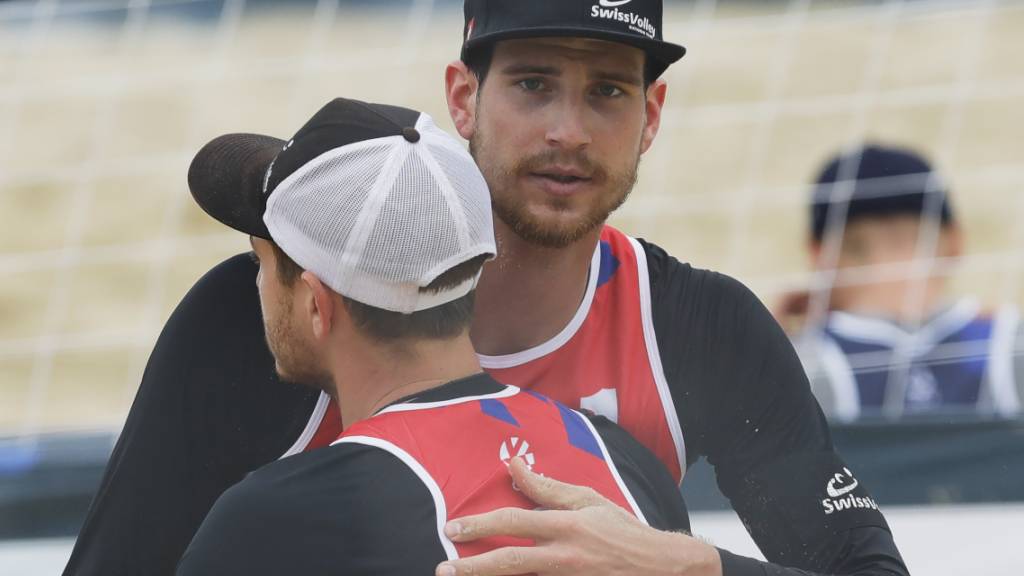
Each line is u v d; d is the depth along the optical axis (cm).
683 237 2908
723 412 795
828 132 3256
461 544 561
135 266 2889
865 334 1969
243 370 745
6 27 3669
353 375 617
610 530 580
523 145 728
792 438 789
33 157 3206
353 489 565
